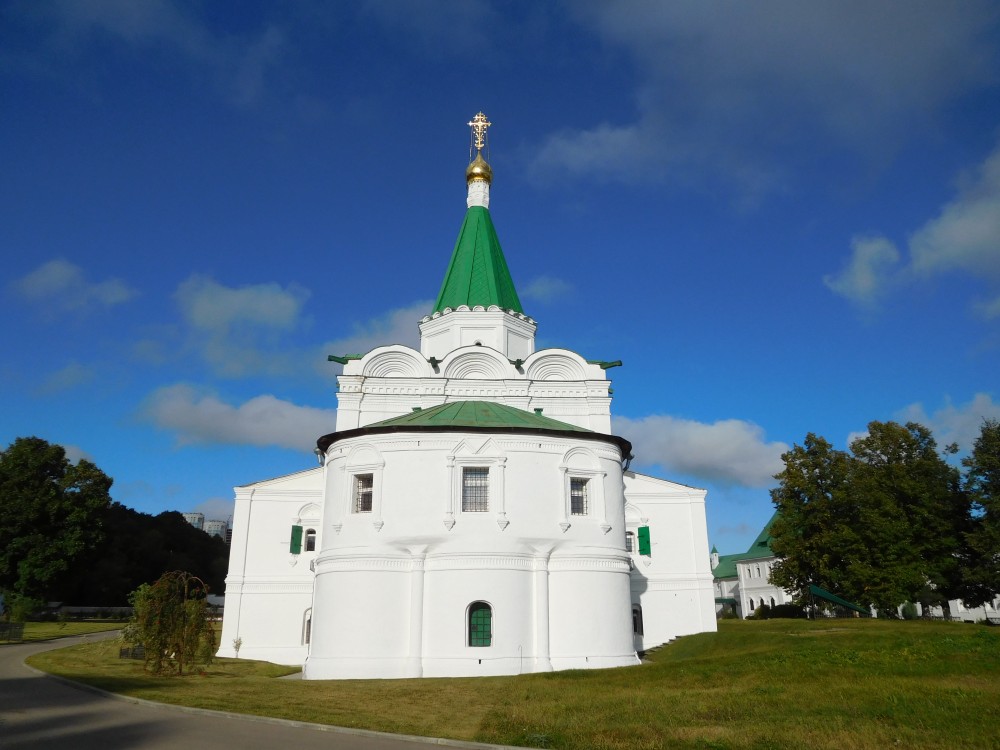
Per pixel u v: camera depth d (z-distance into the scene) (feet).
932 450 160.66
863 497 156.87
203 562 330.34
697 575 134.62
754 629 121.39
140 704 57.72
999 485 147.64
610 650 93.66
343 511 97.60
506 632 90.12
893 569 148.66
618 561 98.32
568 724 50.70
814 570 165.17
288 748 42.29
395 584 92.79
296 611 127.85
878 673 64.39
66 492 210.38
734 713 52.95
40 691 65.36
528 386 148.77
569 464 99.35
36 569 197.77
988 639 74.90
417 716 54.75
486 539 92.94
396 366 149.69
